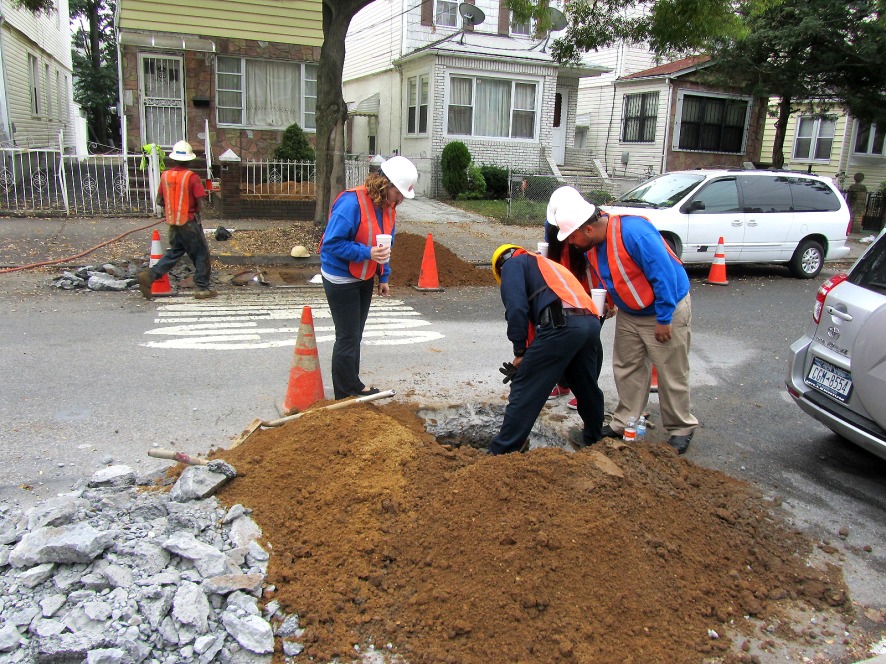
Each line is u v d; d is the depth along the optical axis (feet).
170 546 10.11
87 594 9.39
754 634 10.12
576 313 13.78
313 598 9.87
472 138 71.61
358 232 16.31
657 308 14.73
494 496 11.40
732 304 33.88
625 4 50.29
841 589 11.28
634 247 14.53
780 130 64.59
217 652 8.98
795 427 18.53
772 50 58.29
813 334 16.01
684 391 15.99
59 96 88.53
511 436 14.29
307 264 37.60
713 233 38.37
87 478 13.16
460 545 10.62
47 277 32.07
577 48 55.06
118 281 31.42
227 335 24.49
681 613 10.17
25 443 15.21
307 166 54.19
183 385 19.26
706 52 60.39
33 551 9.82
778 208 40.24
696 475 14.11
